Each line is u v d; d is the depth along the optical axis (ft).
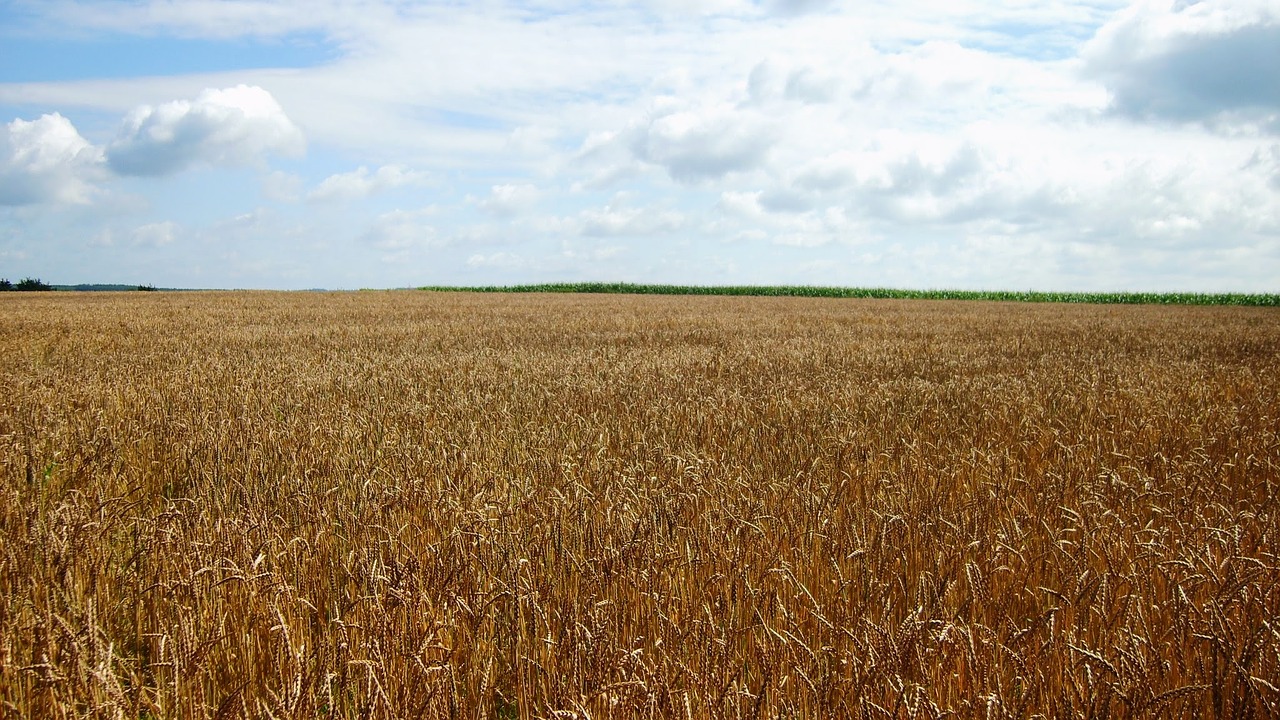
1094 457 19.03
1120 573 11.84
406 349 47.32
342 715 8.90
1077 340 56.80
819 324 71.92
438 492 15.16
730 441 20.90
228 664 9.68
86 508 14.11
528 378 32.53
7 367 36.32
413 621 10.05
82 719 8.01
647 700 8.14
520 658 9.48
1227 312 111.65
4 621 10.15
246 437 20.93
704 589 11.46
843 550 12.83
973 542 12.69
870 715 8.30
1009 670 9.64
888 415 24.27
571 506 14.61
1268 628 9.79
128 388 29.60
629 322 72.18
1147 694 8.46
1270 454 19.98
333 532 13.84
